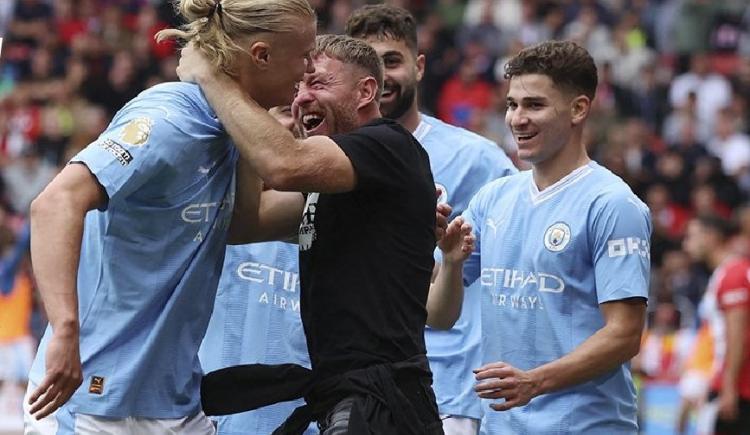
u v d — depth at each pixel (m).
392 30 7.25
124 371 5.06
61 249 4.76
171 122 5.01
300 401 6.72
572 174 6.33
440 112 21.02
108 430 5.07
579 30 22.39
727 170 20.66
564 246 6.22
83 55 21.12
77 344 4.74
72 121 20.14
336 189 5.11
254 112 5.06
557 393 6.22
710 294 11.88
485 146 7.52
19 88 20.78
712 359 12.22
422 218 5.29
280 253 6.73
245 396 5.34
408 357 5.18
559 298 6.24
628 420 6.30
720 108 21.12
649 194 18.44
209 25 5.13
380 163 5.18
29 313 14.32
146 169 4.93
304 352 6.75
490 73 21.28
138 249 5.07
